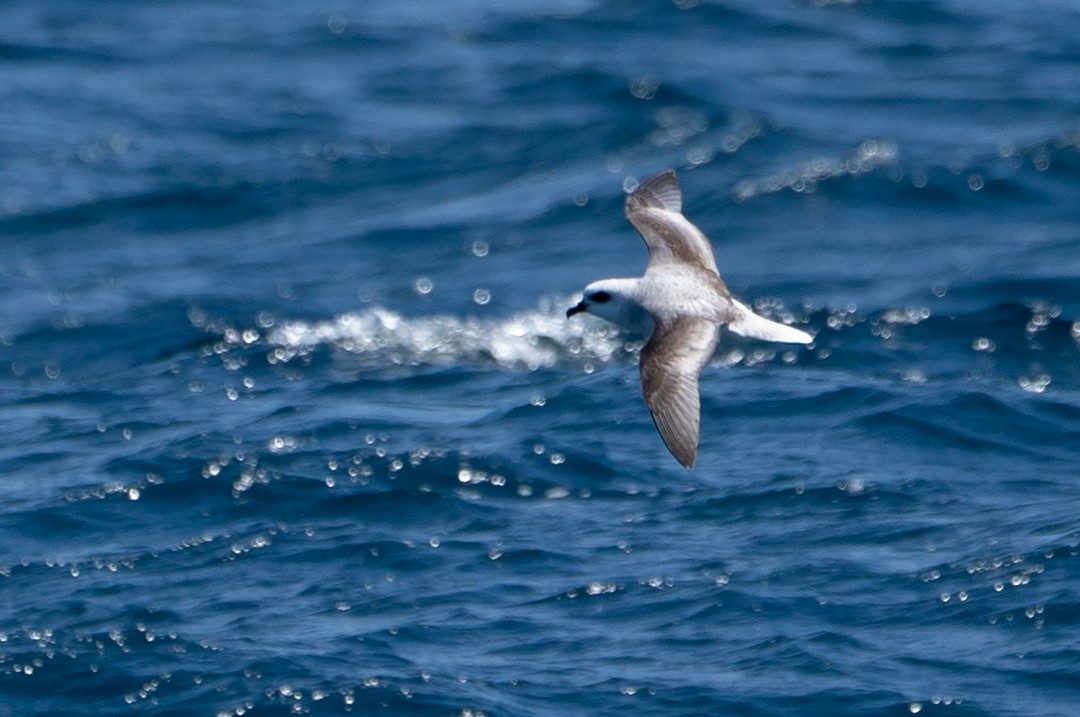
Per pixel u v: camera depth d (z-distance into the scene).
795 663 25.84
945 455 34.12
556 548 30.47
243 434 36.88
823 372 39.38
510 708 25.08
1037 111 64.88
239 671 26.61
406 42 83.31
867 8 83.00
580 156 63.25
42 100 74.19
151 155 66.00
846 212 53.84
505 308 46.41
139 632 28.25
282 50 83.06
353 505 32.94
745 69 73.00
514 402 38.19
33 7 92.06
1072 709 24.25
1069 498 31.48
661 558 29.83
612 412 36.88
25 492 34.53
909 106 66.50
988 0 83.81
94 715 25.98
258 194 60.72
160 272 52.34
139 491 34.03
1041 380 38.88
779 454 34.38
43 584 30.28
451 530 31.62
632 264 50.62
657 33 81.38
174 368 43.16
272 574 30.25
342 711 25.41
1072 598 27.03
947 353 40.88
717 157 60.78
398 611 28.48
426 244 53.88
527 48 80.50
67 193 61.16
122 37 86.19
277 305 47.44
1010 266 46.41
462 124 68.19
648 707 24.92
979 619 26.83
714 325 20.56
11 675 27.08
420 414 37.94
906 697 24.77
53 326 46.81
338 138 67.62
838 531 30.52
